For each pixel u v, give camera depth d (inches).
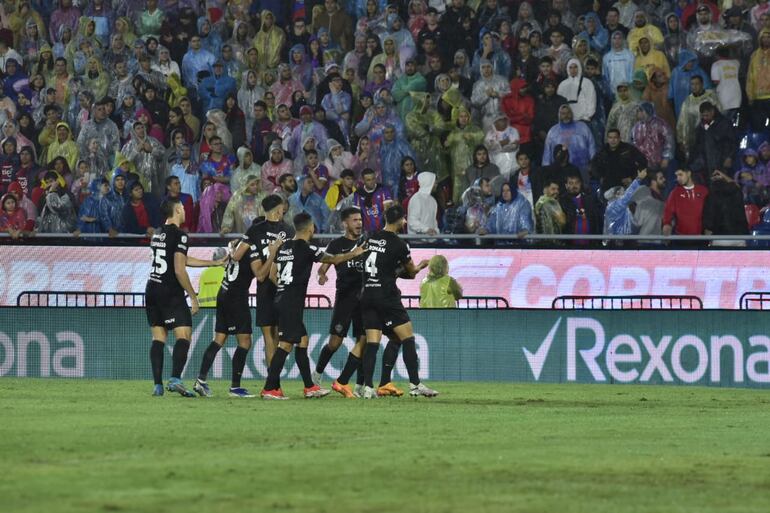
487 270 2930.6
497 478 978.7
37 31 3489.2
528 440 1289.4
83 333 2659.9
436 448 1195.3
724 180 2957.7
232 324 1943.9
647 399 2060.8
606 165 3038.9
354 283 2005.4
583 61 3181.6
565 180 3014.3
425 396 1974.7
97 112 3304.6
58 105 3376.0
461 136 3137.3
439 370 2650.1
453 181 3144.7
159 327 1936.5
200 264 1925.4
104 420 1467.8
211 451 1149.1
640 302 2837.1
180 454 1122.7
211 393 1957.4
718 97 3139.8
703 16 3191.4
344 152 3166.8
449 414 1627.7
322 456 1114.1
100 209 3125.0
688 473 1026.1
